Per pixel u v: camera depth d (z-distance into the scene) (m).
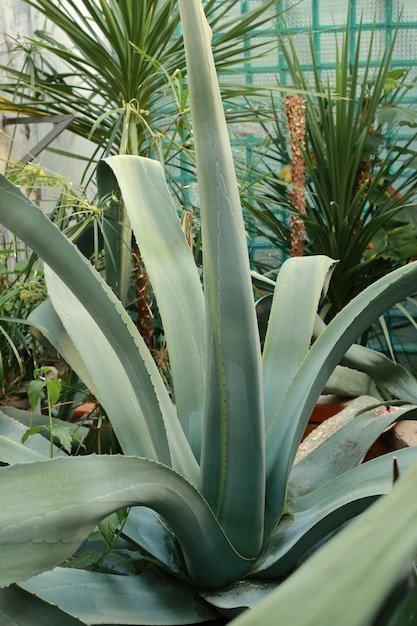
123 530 0.72
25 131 1.99
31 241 0.64
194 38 0.59
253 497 0.68
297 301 0.95
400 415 0.92
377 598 0.12
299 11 2.68
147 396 0.69
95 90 1.93
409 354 2.50
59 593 0.61
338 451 0.91
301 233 1.96
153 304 1.51
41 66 2.22
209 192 0.61
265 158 2.68
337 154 2.08
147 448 0.76
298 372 0.81
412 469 0.15
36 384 0.78
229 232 0.61
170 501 0.59
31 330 1.12
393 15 2.66
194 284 0.91
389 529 0.13
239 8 2.67
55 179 1.28
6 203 0.61
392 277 0.80
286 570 0.71
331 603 0.12
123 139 1.38
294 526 0.72
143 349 0.73
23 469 0.49
